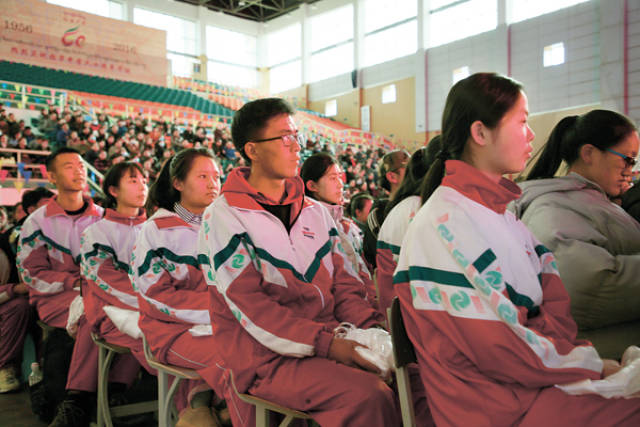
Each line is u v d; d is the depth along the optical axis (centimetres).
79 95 1435
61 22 1581
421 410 129
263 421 133
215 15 2242
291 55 2344
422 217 108
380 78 1973
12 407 284
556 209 148
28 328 324
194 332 177
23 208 374
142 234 200
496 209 109
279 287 141
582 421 91
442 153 119
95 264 232
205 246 145
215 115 1636
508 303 95
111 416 235
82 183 298
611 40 1305
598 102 1352
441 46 1736
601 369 100
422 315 104
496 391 97
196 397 184
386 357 124
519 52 1518
